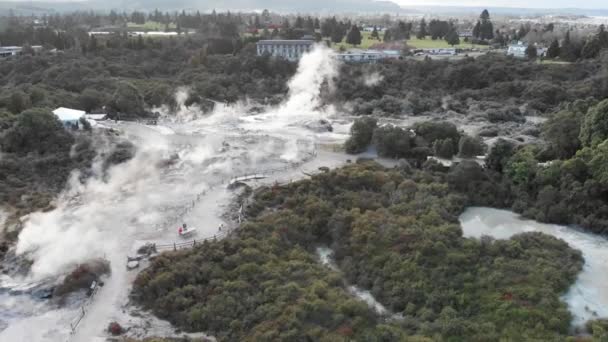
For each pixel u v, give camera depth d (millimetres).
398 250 64812
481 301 57219
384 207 75188
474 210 80250
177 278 58250
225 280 59000
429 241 64562
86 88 141500
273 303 55531
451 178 84438
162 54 181875
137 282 57500
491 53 185125
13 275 61781
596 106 88812
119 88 134500
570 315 54406
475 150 96750
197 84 154250
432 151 97438
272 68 167375
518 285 59000
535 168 82938
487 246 65938
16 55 174750
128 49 185750
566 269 62031
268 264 61594
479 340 51531
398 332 52000
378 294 60094
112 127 115938
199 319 53781
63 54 173000
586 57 176250
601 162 76875
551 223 76375
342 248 67875
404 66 170375
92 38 184750
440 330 52656
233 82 159250
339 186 80438
